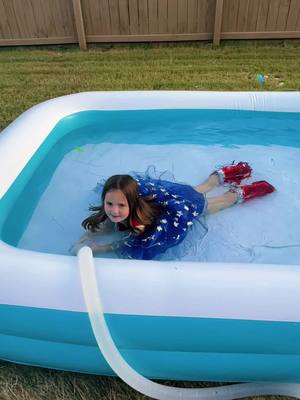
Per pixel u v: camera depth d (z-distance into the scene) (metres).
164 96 3.34
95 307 1.57
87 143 3.18
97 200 2.62
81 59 5.55
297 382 1.79
